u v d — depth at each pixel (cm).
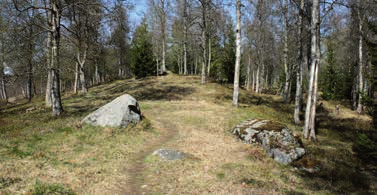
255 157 881
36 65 1772
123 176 688
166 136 1173
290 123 1611
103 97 2539
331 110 2480
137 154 891
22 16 1446
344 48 3519
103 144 951
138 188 623
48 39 1669
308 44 1738
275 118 1695
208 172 724
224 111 1773
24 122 1253
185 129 1316
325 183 684
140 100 2370
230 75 3959
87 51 3014
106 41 3155
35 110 1800
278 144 948
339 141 1236
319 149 1044
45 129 1082
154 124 1408
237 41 1933
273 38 3606
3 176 597
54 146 877
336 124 1681
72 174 662
